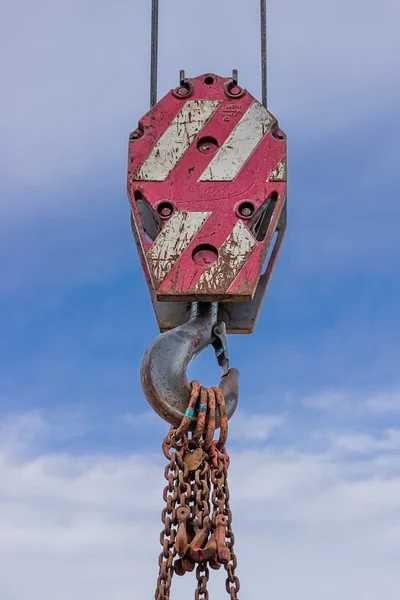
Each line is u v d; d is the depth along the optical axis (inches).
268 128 120.8
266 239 114.1
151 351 107.5
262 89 131.2
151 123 122.0
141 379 106.9
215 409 106.3
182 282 112.3
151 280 115.2
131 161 120.0
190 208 116.3
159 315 122.8
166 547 100.2
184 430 104.0
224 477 104.5
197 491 101.9
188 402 106.3
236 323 123.9
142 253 124.6
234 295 111.7
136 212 117.0
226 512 104.1
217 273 112.5
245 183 117.9
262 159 119.3
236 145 120.2
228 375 115.1
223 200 116.8
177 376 106.7
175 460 103.5
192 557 99.8
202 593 101.5
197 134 121.0
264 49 133.0
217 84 124.3
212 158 119.3
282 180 118.1
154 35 133.3
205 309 117.0
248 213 115.9
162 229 115.0
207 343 116.3
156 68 132.3
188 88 124.2
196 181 118.1
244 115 121.8
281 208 117.1
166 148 120.3
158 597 98.7
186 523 101.1
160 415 106.4
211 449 105.0
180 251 113.9
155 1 134.8
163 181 118.3
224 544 100.7
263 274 124.6
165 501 102.3
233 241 114.1
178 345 108.9
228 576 102.0
